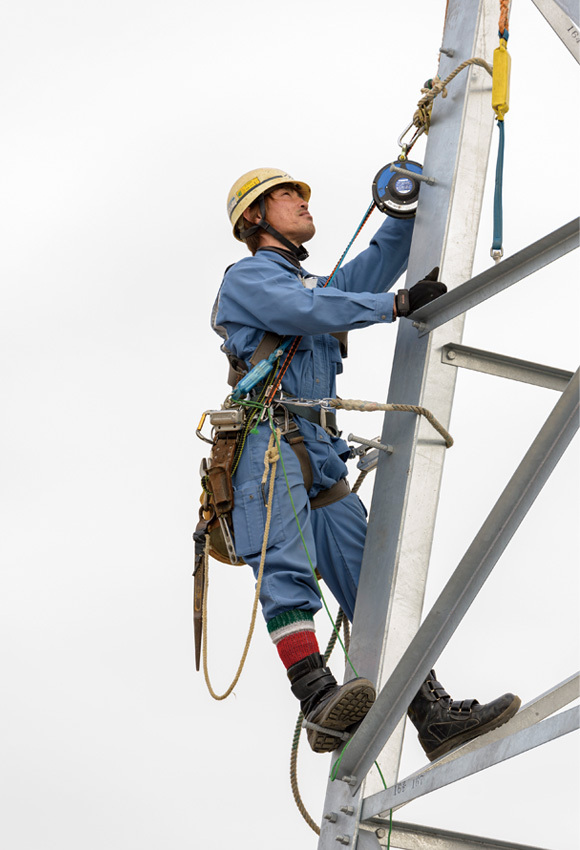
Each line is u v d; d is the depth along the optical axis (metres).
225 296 6.21
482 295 5.52
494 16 6.48
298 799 5.93
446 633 5.20
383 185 6.50
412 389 5.99
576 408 4.76
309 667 5.63
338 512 6.28
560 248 5.09
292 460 6.00
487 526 5.02
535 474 4.95
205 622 6.35
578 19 6.24
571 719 4.46
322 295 5.87
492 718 5.48
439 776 5.09
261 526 5.89
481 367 6.00
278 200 6.64
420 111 6.47
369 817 5.48
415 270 6.23
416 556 5.77
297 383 6.20
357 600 5.91
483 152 6.31
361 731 5.46
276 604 5.71
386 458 6.02
